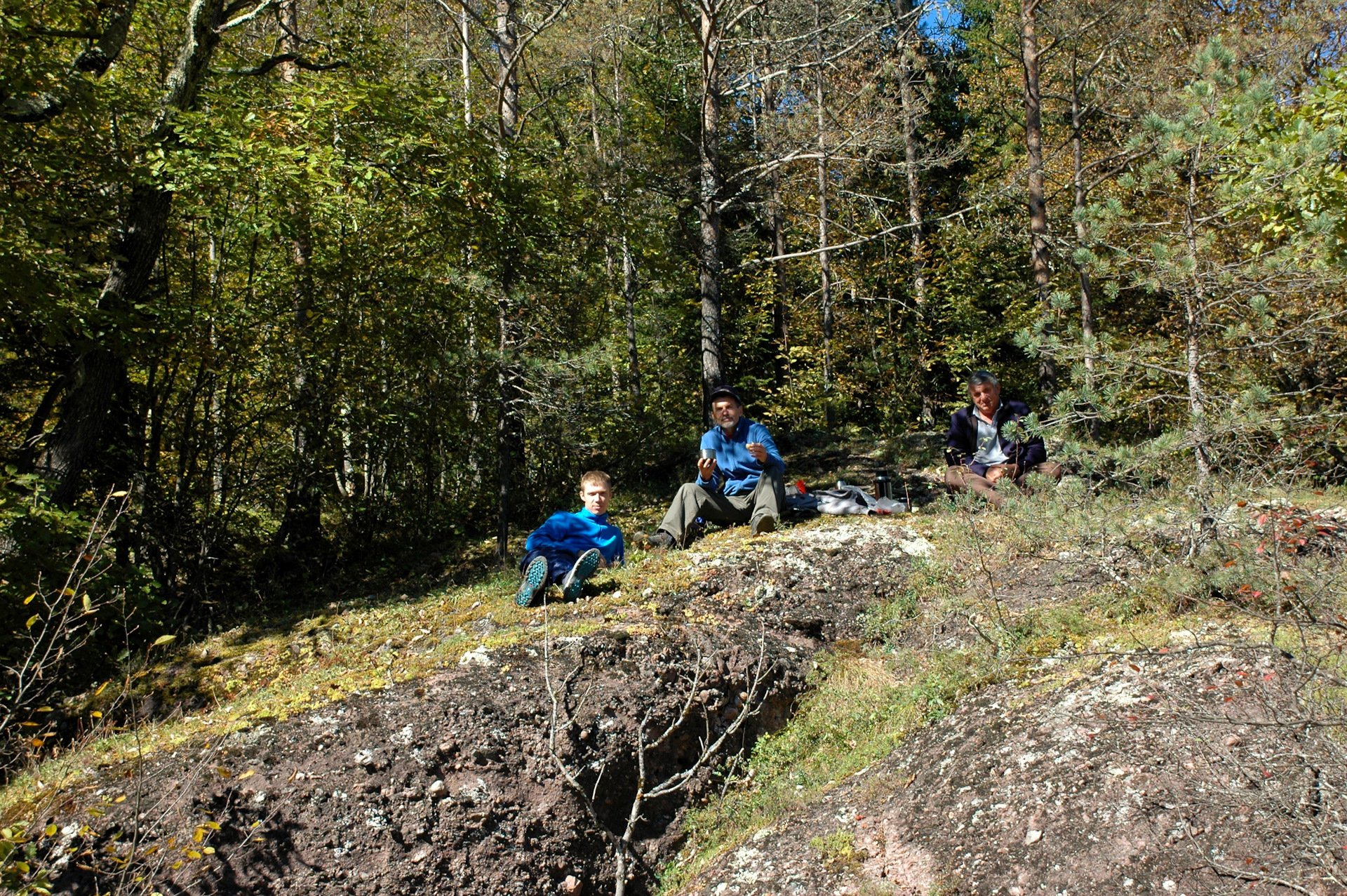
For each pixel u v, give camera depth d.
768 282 19.98
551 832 4.62
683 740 5.23
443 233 11.28
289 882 4.11
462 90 14.84
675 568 7.02
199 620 9.27
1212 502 5.19
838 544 7.32
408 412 11.65
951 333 20.39
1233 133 5.42
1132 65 14.61
